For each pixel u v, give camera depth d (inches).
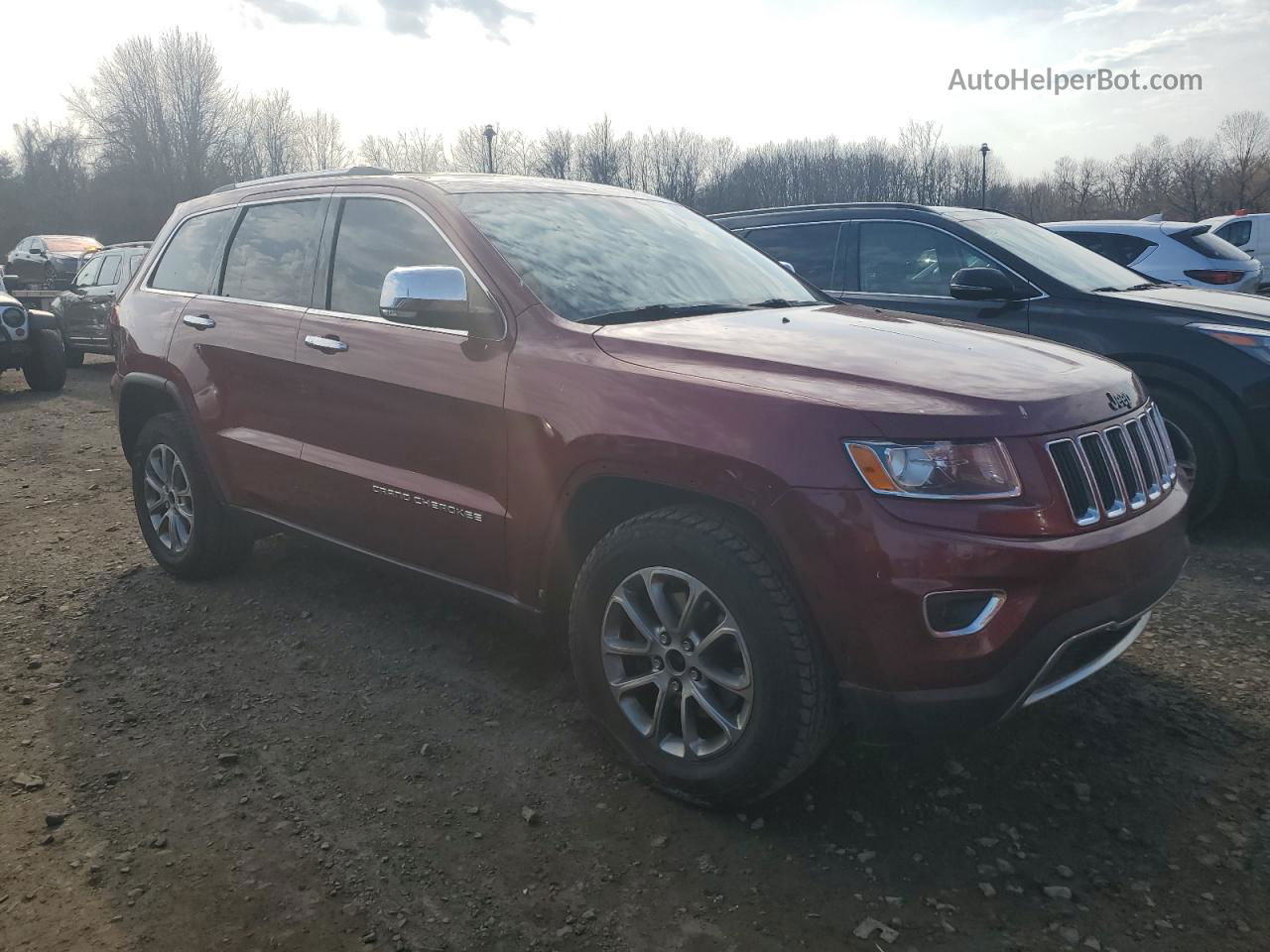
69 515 228.5
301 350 144.7
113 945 86.7
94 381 505.0
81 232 2258.9
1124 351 195.6
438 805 108.0
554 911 91.1
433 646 149.6
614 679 110.7
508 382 117.8
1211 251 312.0
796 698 95.7
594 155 2033.7
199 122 2148.1
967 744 119.6
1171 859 97.4
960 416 93.8
